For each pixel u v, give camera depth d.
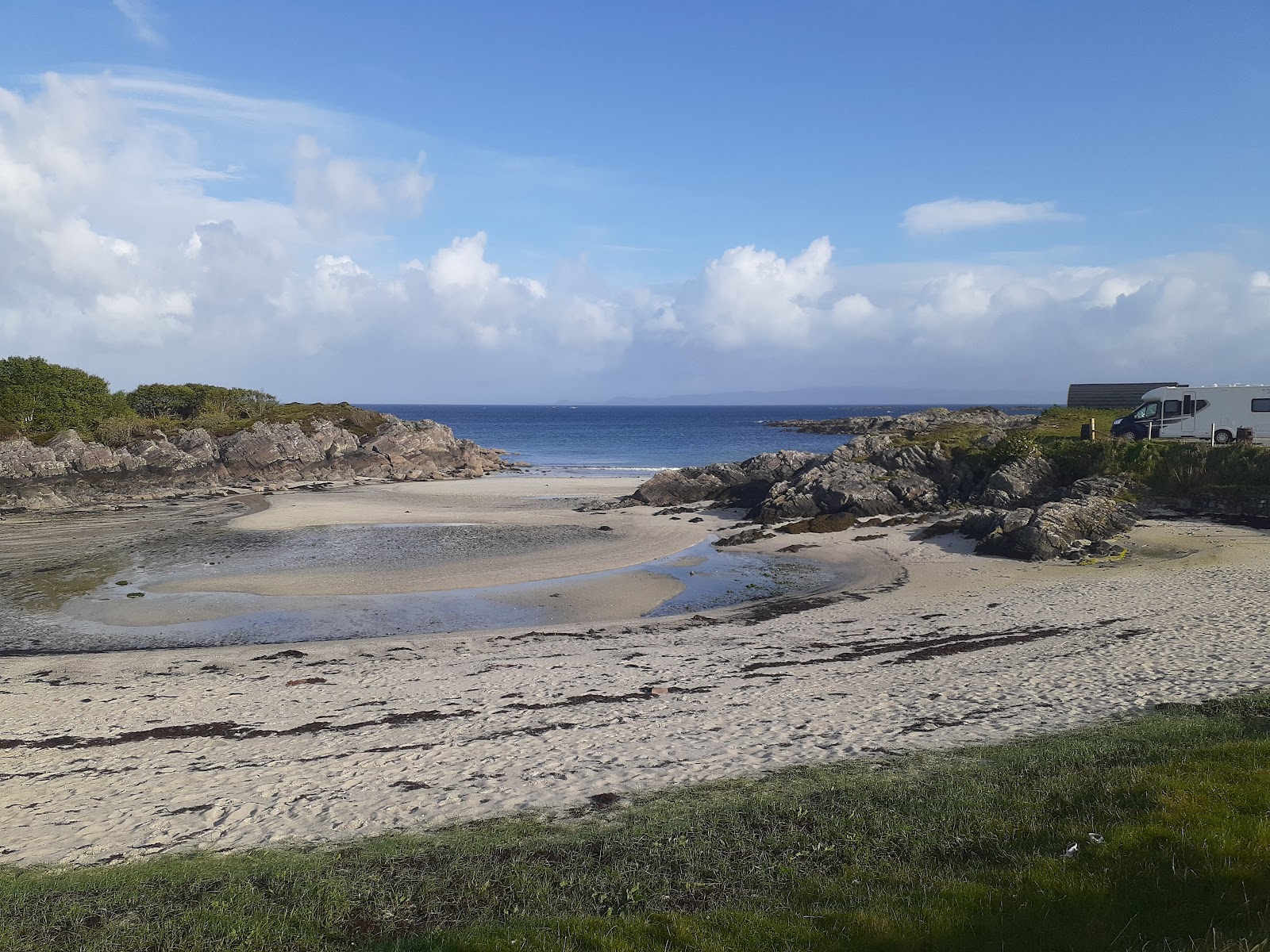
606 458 101.56
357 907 8.18
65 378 76.25
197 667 20.67
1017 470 44.03
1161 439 44.41
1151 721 12.83
